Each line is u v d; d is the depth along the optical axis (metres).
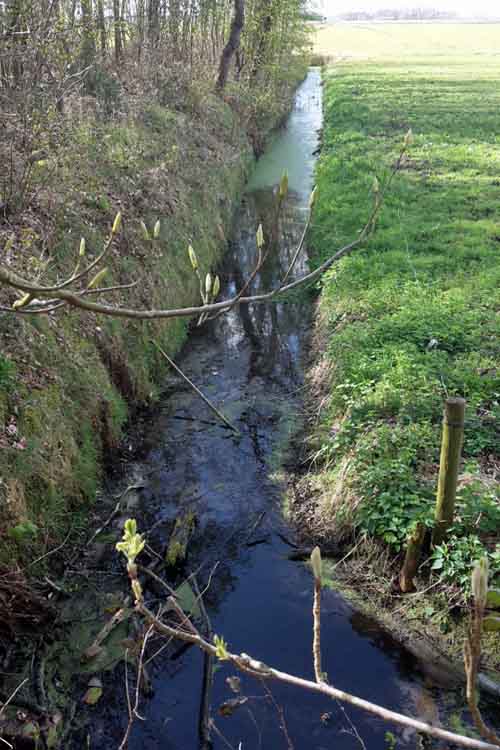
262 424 8.42
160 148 13.63
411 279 10.54
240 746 4.57
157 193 11.79
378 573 5.89
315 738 4.62
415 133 21.55
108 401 7.73
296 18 27.19
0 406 6.05
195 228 12.69
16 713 4.65
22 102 8.59
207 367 9.88
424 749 4.50
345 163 17.62
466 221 13.14
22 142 8.57
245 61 23.91
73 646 5.28
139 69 16.45
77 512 6.53
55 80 9.76
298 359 10.02
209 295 3.01
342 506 6.38
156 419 8.52
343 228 13.30
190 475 7.46
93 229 9.41
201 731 4.66
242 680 5.06
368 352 8.43
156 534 6.57
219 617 5.64
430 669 5.09
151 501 7.03
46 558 5.84
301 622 5.58
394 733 4.63
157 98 16.16
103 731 4.68
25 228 8.15
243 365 9.92
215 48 23.30
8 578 5.24
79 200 9.62
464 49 59.69
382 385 7.50
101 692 4.93
